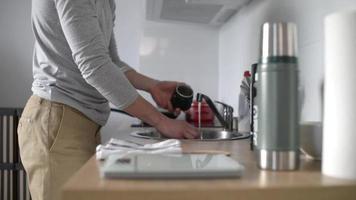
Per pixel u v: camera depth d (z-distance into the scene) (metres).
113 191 0.38
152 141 0.90
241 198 0.39
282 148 0.49
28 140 1.01
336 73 0.46
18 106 2.33
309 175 0.47
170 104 1.39
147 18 1.99
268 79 0.50
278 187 0.40
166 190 0.39
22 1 2.33
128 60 2.28
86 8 0.85
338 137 0.45
